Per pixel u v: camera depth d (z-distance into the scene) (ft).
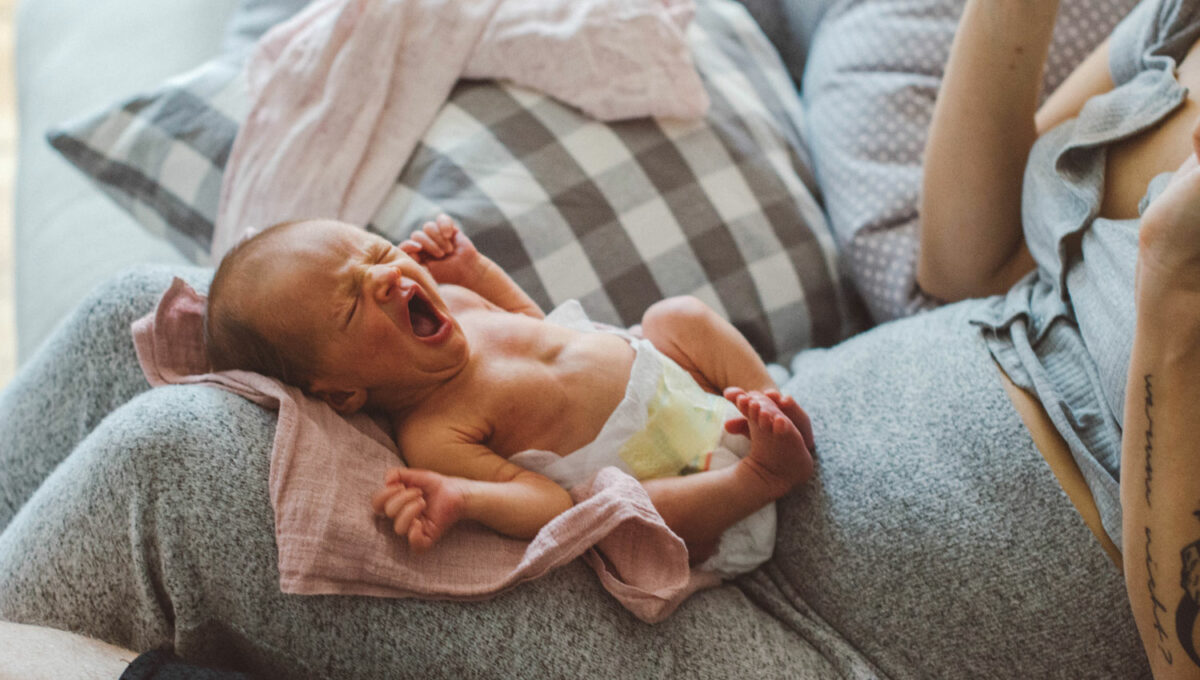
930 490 2.56
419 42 3.71
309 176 3.48
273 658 2.26
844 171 3.85
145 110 3.78
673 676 2.30
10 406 2.70
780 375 3.33
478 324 2.84
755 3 4.71
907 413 2.72
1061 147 2.89
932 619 2.49
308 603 2.20
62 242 4.44
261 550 2.19
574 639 2.27
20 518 2.33
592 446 2.64
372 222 3.52
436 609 2.24
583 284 3.45
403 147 3.60
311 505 2.18
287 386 2.48
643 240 3.55
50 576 2.20
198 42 4.91
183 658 2.23
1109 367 2.38
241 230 3.50
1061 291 2.74
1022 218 3.05
